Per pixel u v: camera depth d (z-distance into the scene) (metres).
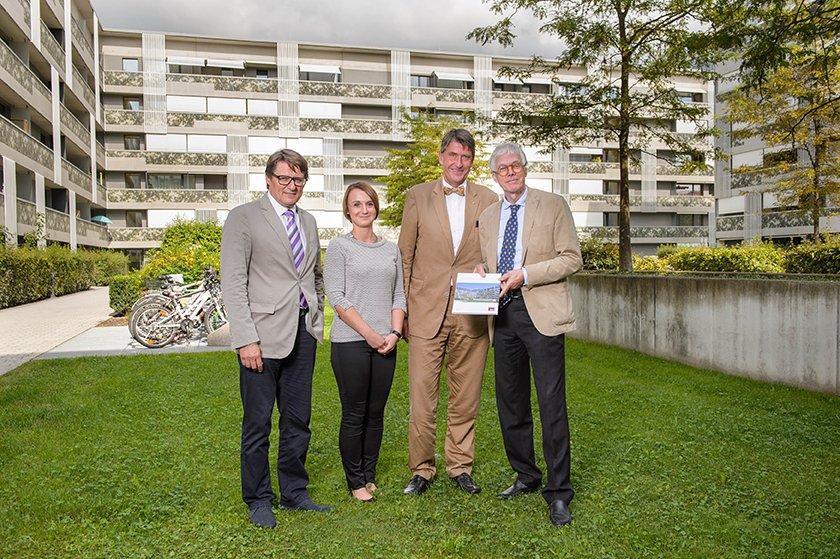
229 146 45.03
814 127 18.34
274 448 5.16
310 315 3.98
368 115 47.56
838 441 5.12
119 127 43.75
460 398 4.32
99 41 43.72
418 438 4.27
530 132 13.39
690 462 4.66
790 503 3.90
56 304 22.44
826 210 19.97
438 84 48.53
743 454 4.83
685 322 8.91
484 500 4.02
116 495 4.07
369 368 4.07
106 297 26.50
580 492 4.13
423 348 4.25
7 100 26.25
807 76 16.27
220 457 4.85
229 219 3.83
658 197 49.56
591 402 6.60
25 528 3.60
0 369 9.02
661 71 11.95
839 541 3.39
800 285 7.07
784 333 7.30
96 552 3.32
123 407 6.50
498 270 4.12
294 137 45.91
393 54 47.28
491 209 4.20
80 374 8.36
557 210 4.05
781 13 8.12
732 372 8.06
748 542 3.39
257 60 45.91
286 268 3.87
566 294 3.97
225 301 3.79
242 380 3.86
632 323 10.20
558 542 3.40
